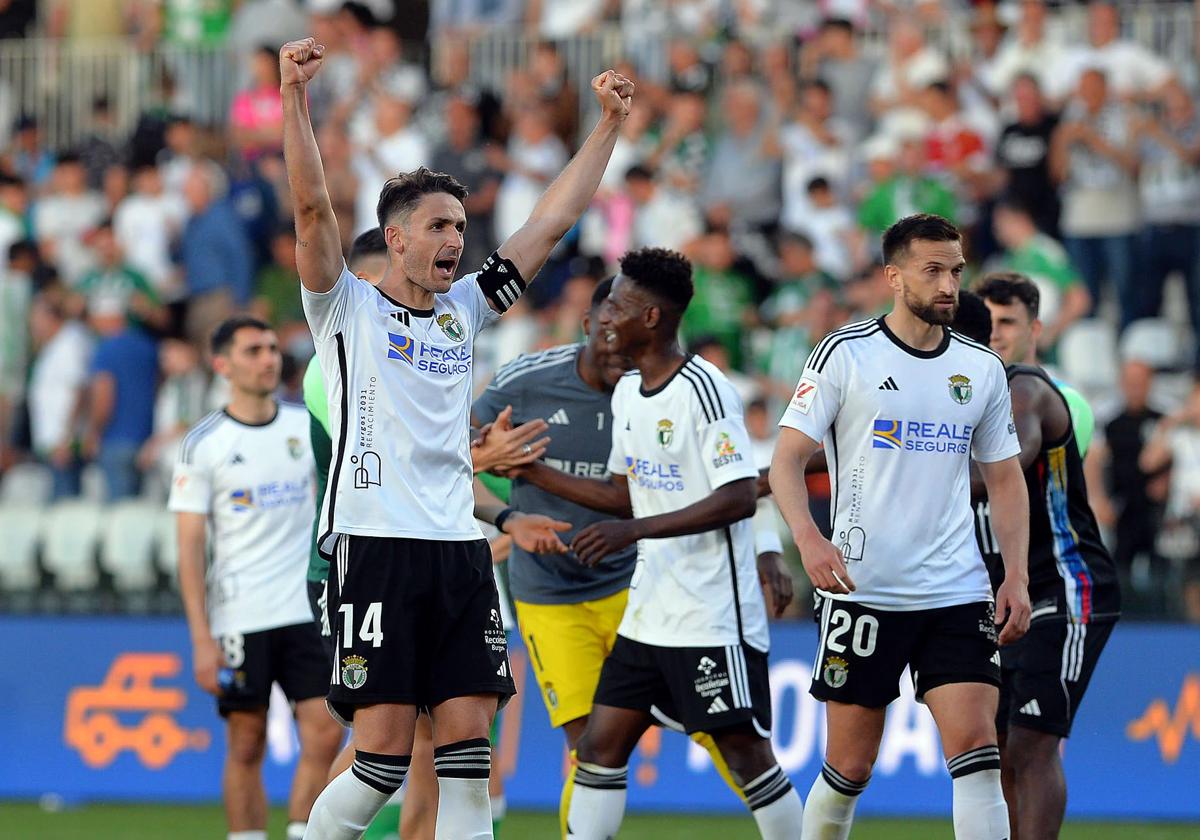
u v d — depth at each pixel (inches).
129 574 1448.1
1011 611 711.7
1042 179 1611.7
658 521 759.1
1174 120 1626.5
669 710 797.2
